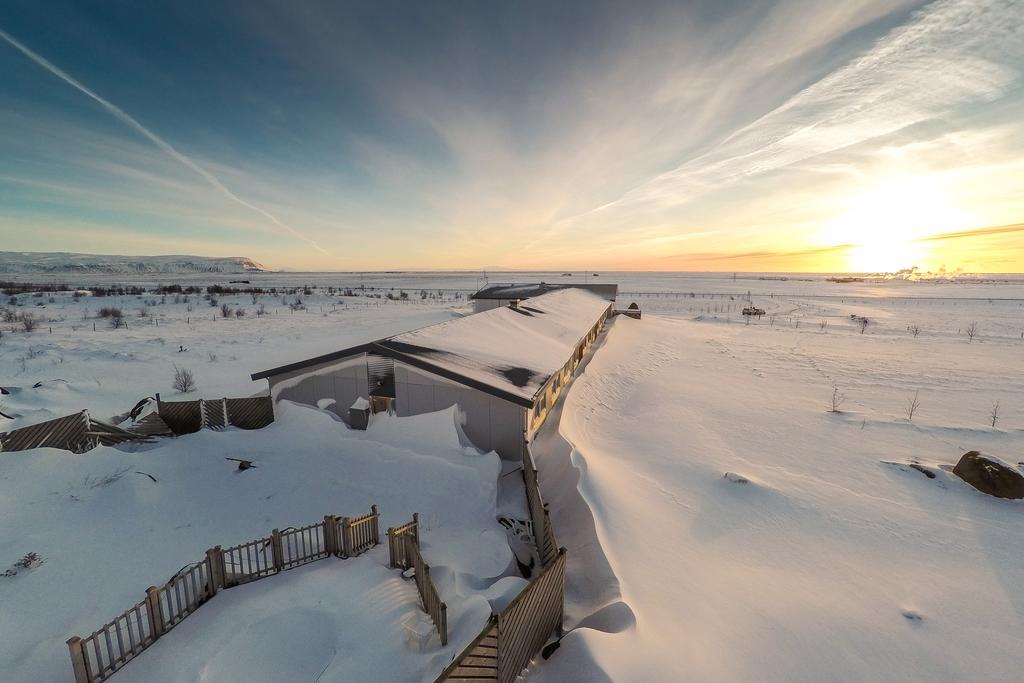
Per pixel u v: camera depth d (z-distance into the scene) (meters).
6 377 20.03
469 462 11.57
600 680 4.54
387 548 8.05
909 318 45.47
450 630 5.64
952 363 24.66
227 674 4.93
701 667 5.09
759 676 5.12
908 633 6.04
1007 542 8.48
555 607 5.73
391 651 5.39
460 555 7.73
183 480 10.21
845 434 14.23
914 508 9.76
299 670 5.05
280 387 14.84
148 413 14.02
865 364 24.48
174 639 5.49
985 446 13.23
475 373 13.33
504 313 22.14
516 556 8.39
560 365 16.36
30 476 9.32
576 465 10.64
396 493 10.12
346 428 13.39
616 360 25.22
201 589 6.22
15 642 5.57
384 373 13.87
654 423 15.08
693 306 60.03
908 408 16.92
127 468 10.38
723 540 8.41
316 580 6.78
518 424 12.72
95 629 5.84
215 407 13.86
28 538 7.58
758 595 6.75
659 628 5.70
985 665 5.52
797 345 30.59
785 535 8.64
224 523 8.72
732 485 10.53
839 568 7.62
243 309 50.69
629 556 7.46
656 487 10.48
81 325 36.06
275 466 11.12
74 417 11.70
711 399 17.97
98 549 7.53
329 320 43.53
